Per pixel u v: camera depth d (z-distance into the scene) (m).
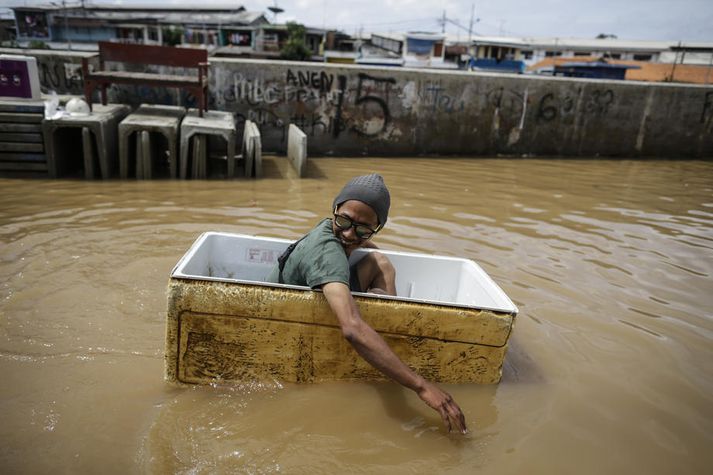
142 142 6.77
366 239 2.38
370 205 2.30
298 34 38.38
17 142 6.52
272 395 2.43
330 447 2.14
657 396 2.67
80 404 2.32
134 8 40.81
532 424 2.38
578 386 2.71
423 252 4.57
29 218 4.90
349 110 9.82
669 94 11.20
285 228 4.99
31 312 3.13
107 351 2.78
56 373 2.55
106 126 6.69
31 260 3.89
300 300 2.31
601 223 5.95
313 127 9.77
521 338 3.18
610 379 2.80
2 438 2.09
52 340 2.85
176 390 2.45
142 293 3.49
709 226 6.06
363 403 2.42
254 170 7.50
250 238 2.94
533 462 2.14
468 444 2.22
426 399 2.13
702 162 11.49
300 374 2.48
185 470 1.97
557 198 7.17
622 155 11.54
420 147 10.45
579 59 40.28
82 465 1.96
